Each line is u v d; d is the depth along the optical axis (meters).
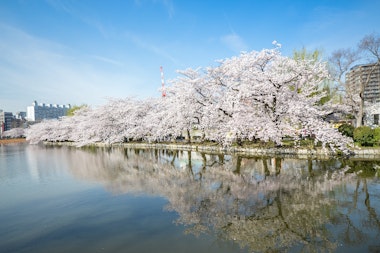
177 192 10.73
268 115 18.73
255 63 19.09
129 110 39.22
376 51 22.91
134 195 10.52
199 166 16.81
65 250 6.04
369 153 16.03
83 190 11.73
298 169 13.62
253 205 8.68
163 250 5.88
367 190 9.68
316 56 27.88
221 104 21.39
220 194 10.14
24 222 7.93
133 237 6.59
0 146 53.72
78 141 47.69
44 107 166.75
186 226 7.20
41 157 26.98
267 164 15.55
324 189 10.02
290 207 8.30
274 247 5.91
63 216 8.34
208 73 22.59
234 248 5.91
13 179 14.99
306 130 17.16
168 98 31.62
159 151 27.19
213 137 24.25
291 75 17.86
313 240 6.17
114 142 39.03
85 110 56.31
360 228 6.65
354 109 26.72
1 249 6.18
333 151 16.48
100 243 6.31
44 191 11.78
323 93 22.59
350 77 27.53
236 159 18.03
